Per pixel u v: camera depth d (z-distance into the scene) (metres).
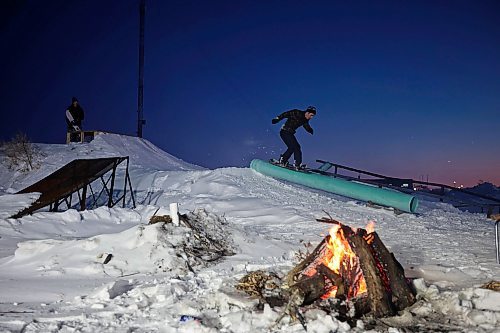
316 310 4.94
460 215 15.16
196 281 6.64
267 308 4.91
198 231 8.64
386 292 5.19
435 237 10.62
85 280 7.08
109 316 5.20
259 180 17.62
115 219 12.34
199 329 4.68
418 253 8.70
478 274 6.94
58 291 6.42
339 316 4.91
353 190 15.37
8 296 6.17
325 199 15.68
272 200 14.85
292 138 17.89
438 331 4.68
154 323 4.97
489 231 11.80
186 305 5.41
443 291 5.88
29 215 11.57
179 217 8.73
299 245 9.25
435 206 17.42
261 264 7.51
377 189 14.88
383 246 5.57
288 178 17.45
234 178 17.42
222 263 7.88
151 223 8.80
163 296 5.81
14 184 20.17
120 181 18.73
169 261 7.61
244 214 13.62
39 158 21.89
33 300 6.04
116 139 24.19
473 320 4.86
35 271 7.54
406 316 5.03
